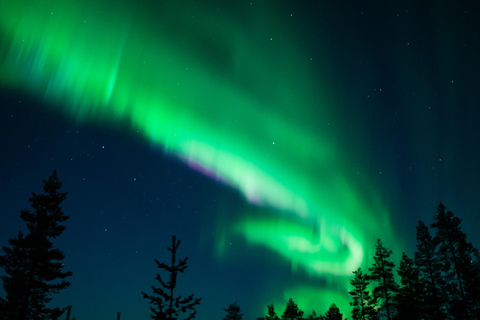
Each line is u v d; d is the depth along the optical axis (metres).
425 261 35.62
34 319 25.42
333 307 47.69
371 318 39.72
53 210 27.94
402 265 39.75
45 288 25.94
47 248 26.73
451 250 33.97
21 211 27.17
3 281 25.41
